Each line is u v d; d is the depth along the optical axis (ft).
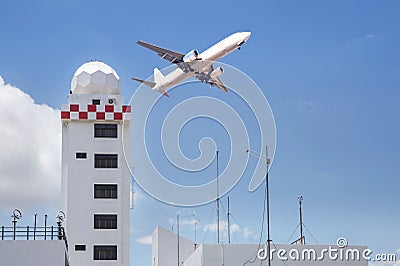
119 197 325.42
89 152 329.11
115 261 319.27
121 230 322.55
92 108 329.72
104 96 332.80
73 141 329.31
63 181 330.13
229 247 251.19
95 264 318.45
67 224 321.11
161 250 358.43
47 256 194.70
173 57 331.16
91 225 322.14
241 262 250.37
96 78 339.36
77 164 327.47
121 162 328.90
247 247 251.80
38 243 195.31
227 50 330.13
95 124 331.77
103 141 330.34
